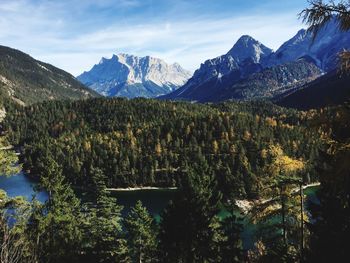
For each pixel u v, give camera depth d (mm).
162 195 134250
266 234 25609
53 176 50219
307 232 24234
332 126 11086
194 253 33125
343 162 10594
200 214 33188
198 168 39000
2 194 26828
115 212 51719
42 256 33000
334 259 17625
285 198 24172
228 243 30625
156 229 53125
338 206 18891
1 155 26328
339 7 10078
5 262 14445
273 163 26766
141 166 155875
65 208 49125
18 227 25844
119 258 46969
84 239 47906
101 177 53906
